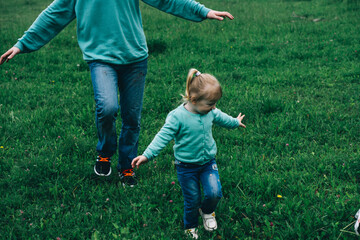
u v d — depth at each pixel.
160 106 4.97
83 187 3.21
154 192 3.10
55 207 2.89
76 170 3.44
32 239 2.57
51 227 2.70
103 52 2.88
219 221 2.80
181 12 3.06
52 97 5.37
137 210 2.91
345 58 6.98
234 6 14.28
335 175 3.28
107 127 2.93
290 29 9.58
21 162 3.53
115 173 3.45
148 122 4.52
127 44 2.91
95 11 2.81
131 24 2.91
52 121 4.55
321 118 4.42
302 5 13.74
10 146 3.93
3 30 10.47
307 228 2.59
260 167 3.44
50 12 2.93
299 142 3.94
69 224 2.71
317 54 7.32
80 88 5.73
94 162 3.64
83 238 2.58
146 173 3.45
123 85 3.03
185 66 6.79
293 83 5.84
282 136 4.09
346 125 4.20
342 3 12.97
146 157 2.46
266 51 7.75
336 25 9.68
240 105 4.86
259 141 3.99
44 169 3.45
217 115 2.60
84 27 2.88
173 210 2.89
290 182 3.16
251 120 4.53
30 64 7.08
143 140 4.03
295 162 3.50
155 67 6.78
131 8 2.93
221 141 4.05
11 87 5.74
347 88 5.51
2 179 3.32
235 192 3.08
